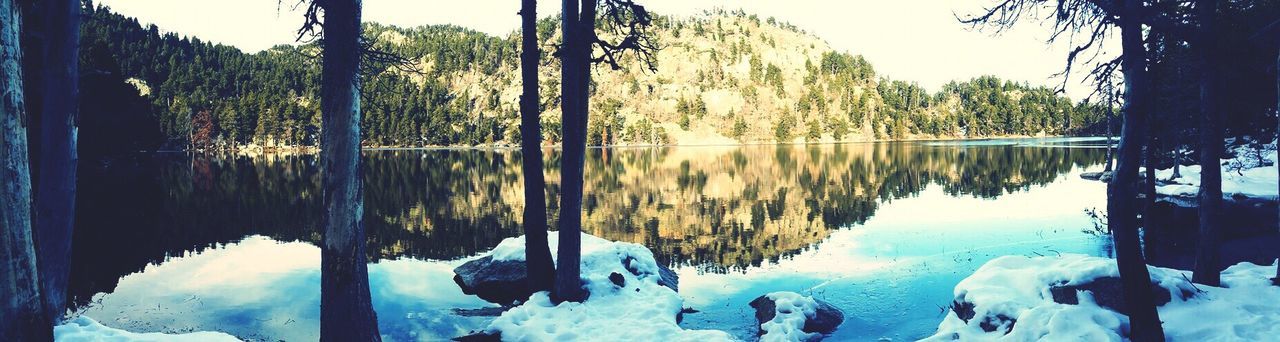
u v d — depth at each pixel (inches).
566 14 317.4
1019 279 293.9
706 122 6333.7
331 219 215.2
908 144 4382.4
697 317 341.1
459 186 1293.1
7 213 119.5
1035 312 250.5
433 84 6560.0
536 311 318.0
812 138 5994.1
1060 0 266.4
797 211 851.4
